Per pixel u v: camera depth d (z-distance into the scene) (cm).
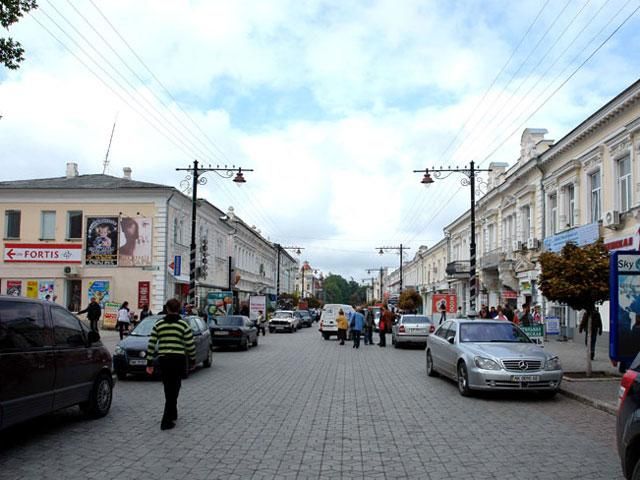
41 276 3522
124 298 3491
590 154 2525
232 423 912
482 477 635
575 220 2689
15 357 719
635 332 1240
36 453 723
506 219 3831
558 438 821
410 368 1742
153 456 711
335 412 1011
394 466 677
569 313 2808
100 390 950
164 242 3506
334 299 17650
